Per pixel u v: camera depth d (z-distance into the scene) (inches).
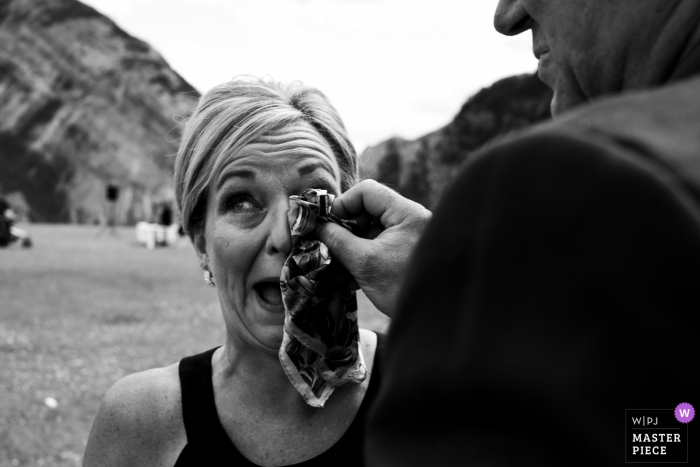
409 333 21.0
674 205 17.3
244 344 59.9
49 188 4190.5
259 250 57.2
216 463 58.9
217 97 61.2
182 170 62.6
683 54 24.6
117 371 340.5
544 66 32.6
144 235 1301.7
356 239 52.6
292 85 64.2
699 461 17.2
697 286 17.0
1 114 4397.1
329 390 56.4
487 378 18.5
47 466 213.8
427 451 19.6
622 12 25.6
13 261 875.4
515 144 20.1
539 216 18.8
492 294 19.1
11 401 278.7
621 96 21.1
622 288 17.5
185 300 597.0
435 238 21.0
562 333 18.0
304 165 58.0
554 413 17.7
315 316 55.5
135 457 59.6
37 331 442.3
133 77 4665.4
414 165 1254.3
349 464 59.2
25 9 4778.5
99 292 627.8
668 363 17.2
